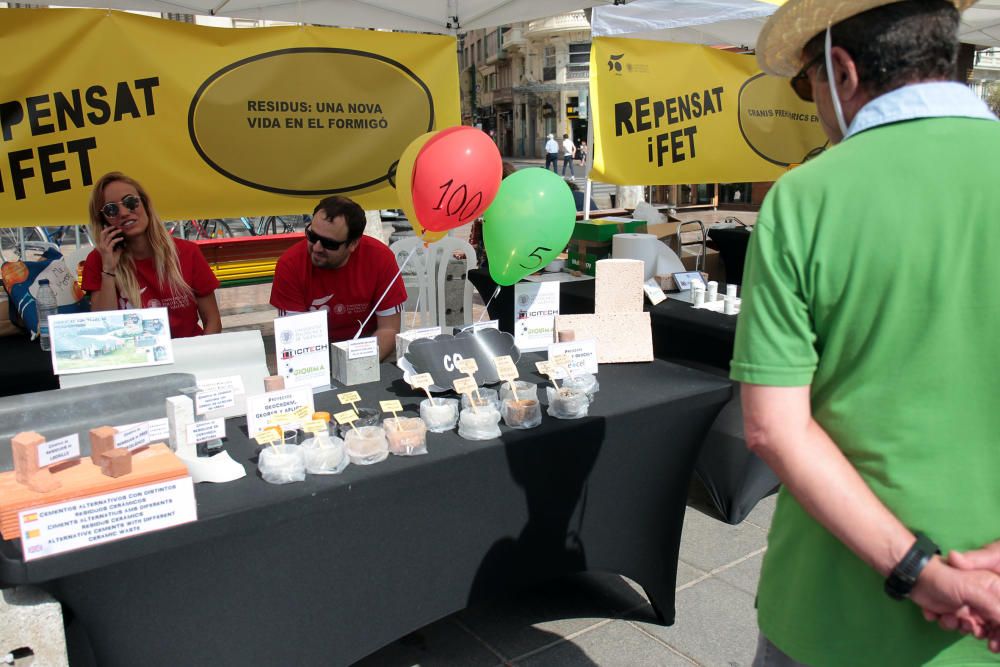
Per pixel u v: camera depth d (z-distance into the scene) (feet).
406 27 12.54
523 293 7.86
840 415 3.13
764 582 3.77
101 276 8.87
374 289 9.52
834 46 3.24
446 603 5.78
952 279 2.85
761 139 15.29
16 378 7.68
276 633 4.96
